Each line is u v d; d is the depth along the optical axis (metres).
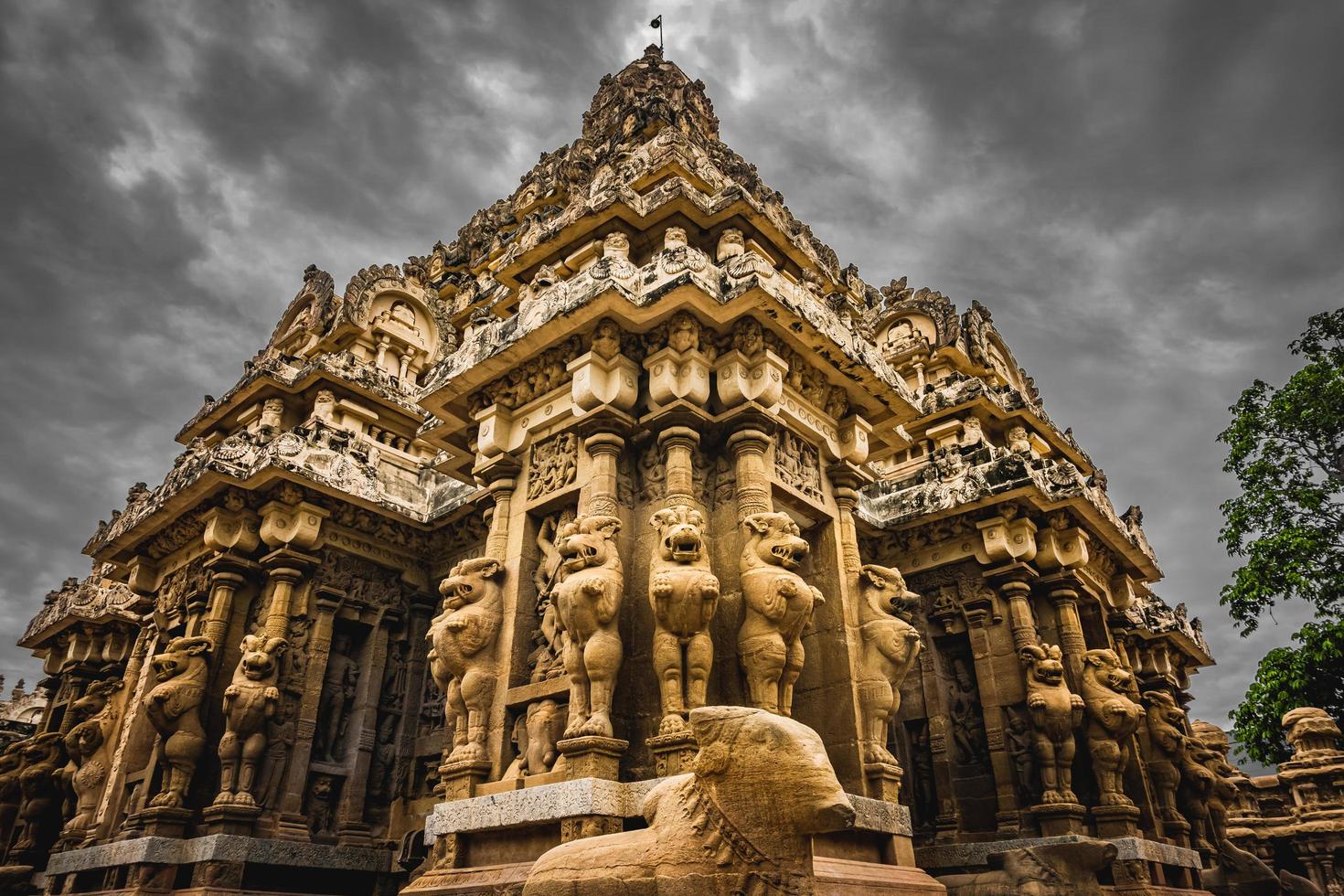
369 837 15.07
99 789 16.47
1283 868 20.42
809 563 12.52
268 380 18.42
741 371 11.59
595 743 9.00
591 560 9.97
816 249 21.00
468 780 10.16
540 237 14.67
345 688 16.14
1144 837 15.34
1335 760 19.88
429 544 17.83
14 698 38.47
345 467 16.75
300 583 15.96
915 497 18.06
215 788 14.43
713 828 5.74
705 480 11.45
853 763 10.46
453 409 13.54
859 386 13.04
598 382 11.48
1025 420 20.22
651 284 11.51
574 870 6.12
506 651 11.07
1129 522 20.95
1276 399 22.69
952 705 16.77
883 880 8.99
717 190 16.06
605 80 25.88
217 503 16.16
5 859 18.81
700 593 9.40
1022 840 14.39
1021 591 16.61
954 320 22.14
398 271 22.62
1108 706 15.37
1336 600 20.36
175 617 17.00
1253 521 22.45
